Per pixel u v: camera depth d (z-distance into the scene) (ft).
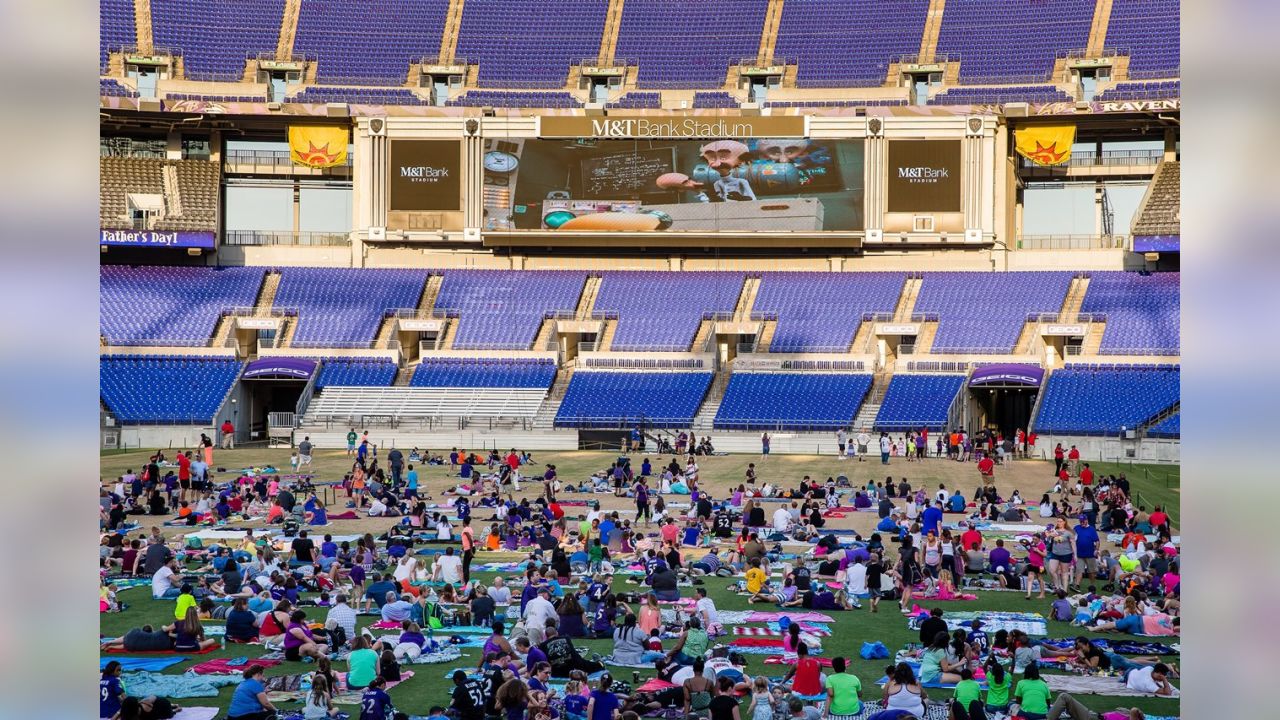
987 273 275.80
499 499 151.02
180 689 67.46
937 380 247.29
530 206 282.15
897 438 228.43
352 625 79.20
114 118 279.49
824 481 183.73
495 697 60.08
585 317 274.57
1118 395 234.17
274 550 116.78
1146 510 150.00
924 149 277.44
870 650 77.87
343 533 132.57
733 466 207.72
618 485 171.22
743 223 278.87
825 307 272.51
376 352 262.06
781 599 95.35
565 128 280.31
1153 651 78.64
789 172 278.46
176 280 277.44
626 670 73.77
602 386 254.88
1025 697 61.57
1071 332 252.42
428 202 284.00
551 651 71.51
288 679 68.90
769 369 259.19
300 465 197.67
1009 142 283.79
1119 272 271.49
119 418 237.04
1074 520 145.48
